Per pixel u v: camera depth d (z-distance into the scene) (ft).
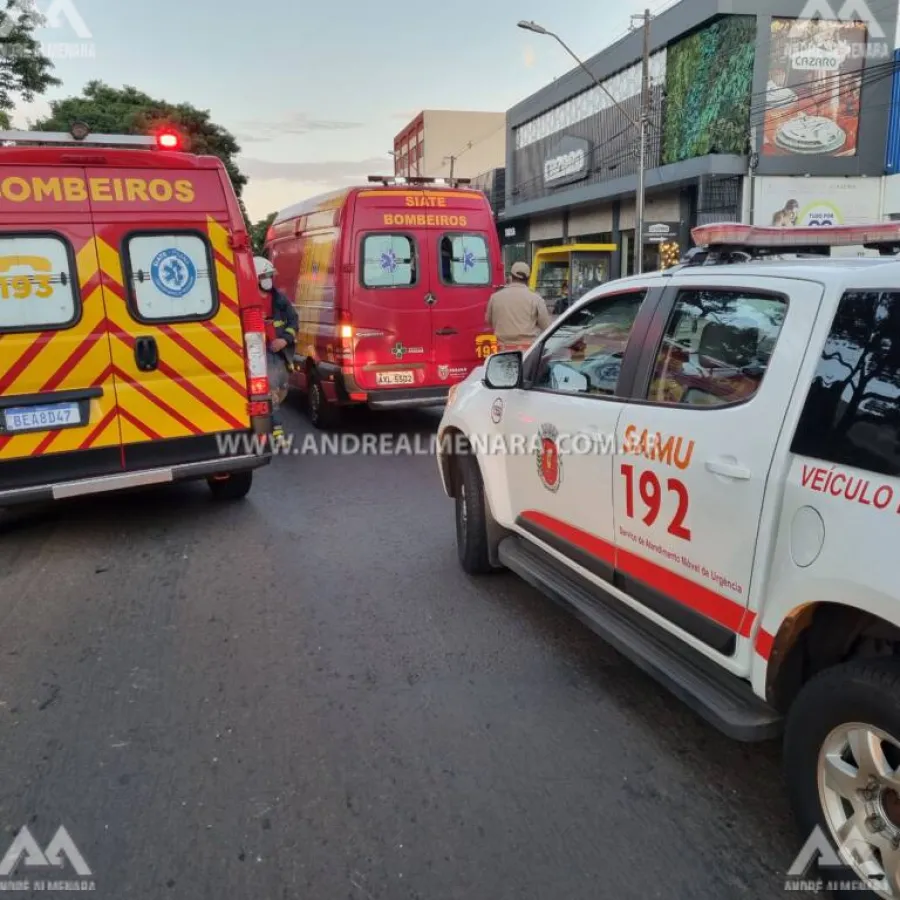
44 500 18.26
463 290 31.30
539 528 13.60
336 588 16.14
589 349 12.54
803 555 7.77
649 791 9.62
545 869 8.34
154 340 19.01
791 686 8.50
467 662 12.94
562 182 109.50
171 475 19.40
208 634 14.08
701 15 76.38
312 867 8.42
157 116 97.55
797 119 75.25
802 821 8.01
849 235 10.68
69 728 11.13
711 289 10.05
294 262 36.73
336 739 10.78
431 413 37.55
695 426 9.50
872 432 7.33
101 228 18.20
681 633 9.89
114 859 8.59
